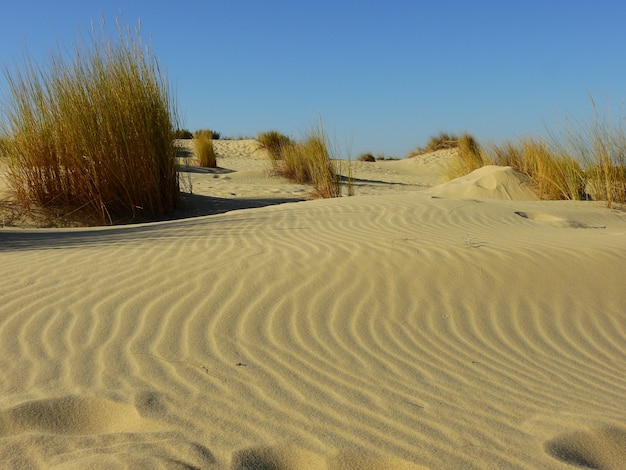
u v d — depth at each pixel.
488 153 15.23
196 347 3.38
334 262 4.80
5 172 9.89
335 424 2.54
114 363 3.15
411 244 5.31
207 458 2.25
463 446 2.38
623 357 3.61
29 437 2.42
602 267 4.89
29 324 3.67
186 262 4.86
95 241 5.96
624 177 10.16
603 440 2.50
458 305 4.19
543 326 4.01
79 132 9.24
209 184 14.98
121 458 2.24
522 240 5.59
